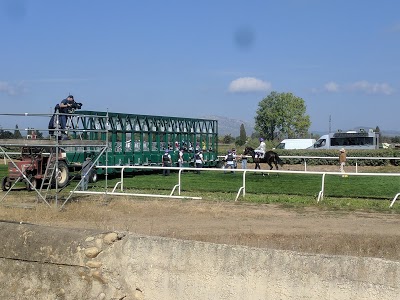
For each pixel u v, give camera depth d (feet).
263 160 93.91
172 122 101.76
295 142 174.40
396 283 12.95
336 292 13.55
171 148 101.81
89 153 73.31
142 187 67.15
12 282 17.63
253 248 14.78
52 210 44.32
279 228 39.01
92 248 16.61
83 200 52.60
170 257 15.71
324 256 13.91
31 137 50.72
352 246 31.32
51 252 17.07
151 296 15.92
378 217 44.60
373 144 158.71
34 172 60.85
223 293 14.88
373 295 13.16
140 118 91.45
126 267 16.28
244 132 340.80
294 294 13.98
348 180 82.94
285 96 281.74
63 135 53.21
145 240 16.14
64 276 16.97
